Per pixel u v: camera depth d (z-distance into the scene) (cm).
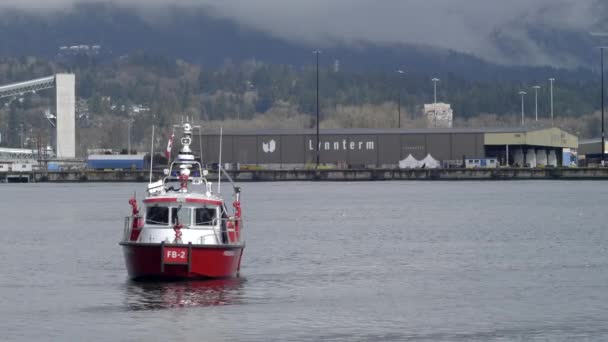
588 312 10738
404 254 15912
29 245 17612
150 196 12038
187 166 12319
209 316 10431
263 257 15400
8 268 14250
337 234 19512
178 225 11656
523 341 9506
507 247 17025
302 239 18438
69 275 13462
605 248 16800
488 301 11406
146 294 11438
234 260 12012
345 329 9962
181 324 10069
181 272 11569
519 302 11338
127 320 10244
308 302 11262
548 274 13525
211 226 11875
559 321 10319
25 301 11350
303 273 13538
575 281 12850
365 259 15188
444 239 18500
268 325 10062
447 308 11000
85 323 10144
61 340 9481
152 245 11444
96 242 18088
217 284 11812
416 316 10562
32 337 9600
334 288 12244
